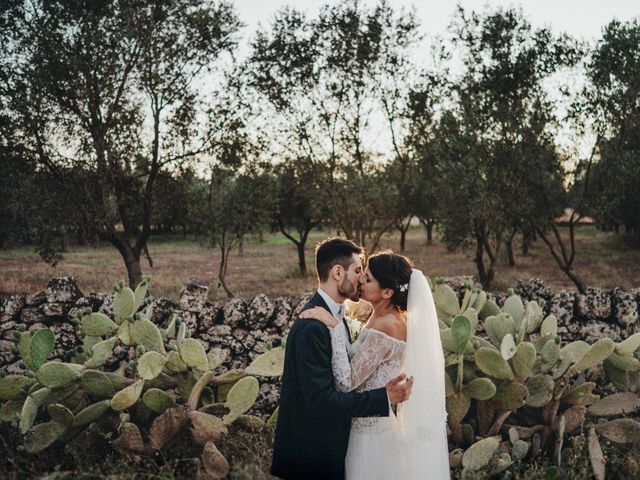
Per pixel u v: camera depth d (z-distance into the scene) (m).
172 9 10.82
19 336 3.76
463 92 11.25
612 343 3.69
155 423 3.45
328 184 13.45
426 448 2.94
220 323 5.20
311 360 2.66
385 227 13.82
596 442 3.58
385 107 12.71
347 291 2.89
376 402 2.65
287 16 12.33
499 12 10.73
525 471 3.40
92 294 5.45
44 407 4.01
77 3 10.19
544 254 25.62
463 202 11.52
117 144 10.59
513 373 3.61
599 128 10.25
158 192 12.52
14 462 3.44
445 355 3.82
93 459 3.51
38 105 10.06
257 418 3.83
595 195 11.12
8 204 10.23
